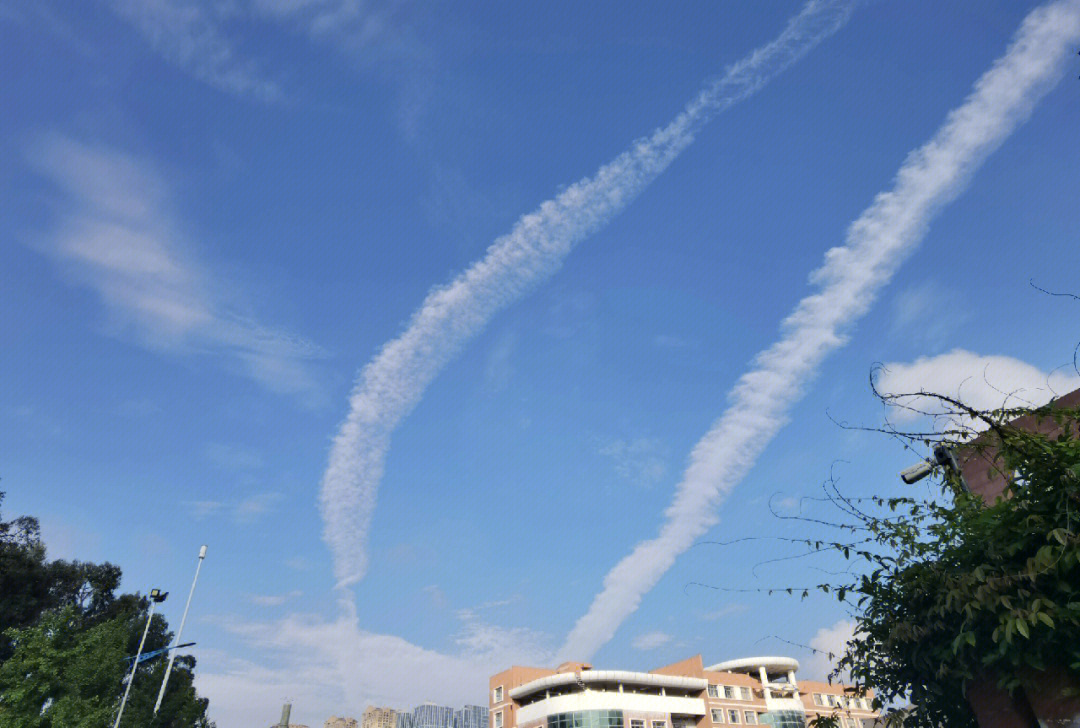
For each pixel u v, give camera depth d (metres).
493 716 70.88
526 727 65.06
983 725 4.52
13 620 40.84
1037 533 4.18
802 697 74.75
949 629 4.56
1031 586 4.04
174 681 53.41
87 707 26.33
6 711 24.41
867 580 5.15
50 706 25.73
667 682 67.88
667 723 64.50
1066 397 5.90
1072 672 3.92
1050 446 4.15
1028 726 4.27
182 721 46.41
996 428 4.40
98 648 28.55
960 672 4.42
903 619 4.93
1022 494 4.29
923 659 4.73
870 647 5.34
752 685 74.00
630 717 62.84
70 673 26.39
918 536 5.08
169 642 56.84
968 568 4.67
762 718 70.88
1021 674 4.16
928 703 4.89
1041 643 3.99
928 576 4.59
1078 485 3.99
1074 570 4.00
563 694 64.94
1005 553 4.37
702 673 71.75
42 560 44.31
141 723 39.84
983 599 4.12
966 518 4.71
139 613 54.88
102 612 51.47
